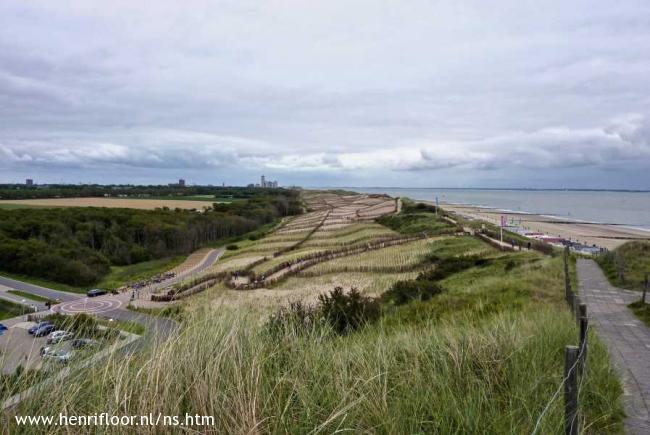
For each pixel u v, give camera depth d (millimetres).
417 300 16734
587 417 4566
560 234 83125
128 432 2785
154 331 3762
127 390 3031
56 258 42969
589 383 5051
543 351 5762
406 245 50562
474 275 27703
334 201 171125
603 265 25281
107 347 3484
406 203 119875
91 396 3039
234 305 4758
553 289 17406
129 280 44938
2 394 2768
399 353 5180
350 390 3486
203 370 3330
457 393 4059
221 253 71062
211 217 88750
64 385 2994
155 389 2961
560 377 4766
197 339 3627
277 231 91438
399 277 34656
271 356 3961
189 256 69750
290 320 4844
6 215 64125
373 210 116062
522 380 4445
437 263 36938
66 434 2705
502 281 20141
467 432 3465
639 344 9312
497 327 6125
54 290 38000
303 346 4387
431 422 3535
